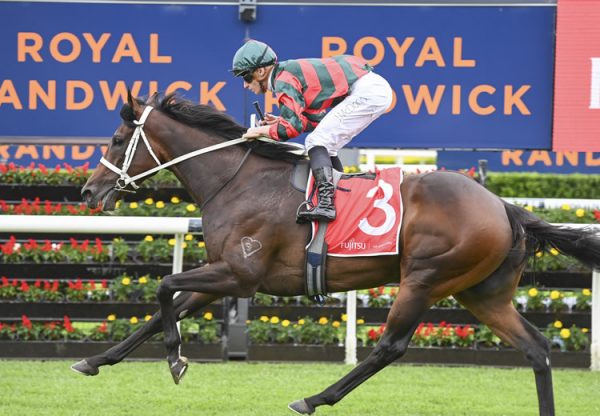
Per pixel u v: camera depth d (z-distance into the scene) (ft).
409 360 41.52
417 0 45.29
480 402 33.88
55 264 41.68
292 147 30.25
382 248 28.14
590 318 41.27
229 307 44.06
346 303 42.14
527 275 41.65
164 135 30.78
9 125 45.78
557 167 60.23
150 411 31.60
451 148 45.73
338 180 29.14
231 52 45.62
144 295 41.50
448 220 27.78
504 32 45.24
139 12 45.55
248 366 40.70
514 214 28.68
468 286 28.68
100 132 45.85
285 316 42.06
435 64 45.42
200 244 42.14
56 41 45.62
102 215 42.73
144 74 45.73
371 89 29.96
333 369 40.01
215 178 30.25
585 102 44.83
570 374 39.55
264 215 29.14
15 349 41.14
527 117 45.37
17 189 44.04
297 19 45.42
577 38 44.73
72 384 35.91
